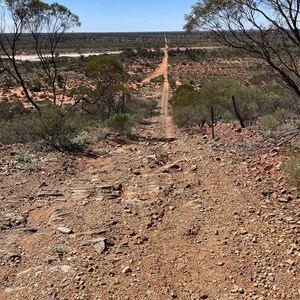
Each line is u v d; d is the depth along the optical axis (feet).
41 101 123.44
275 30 24.52
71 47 455.22
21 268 14.19
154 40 608.19
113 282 13.19
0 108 93.66
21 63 245.65
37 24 57.31
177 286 13.12
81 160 31.32
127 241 16.28
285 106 47.73
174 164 27.09
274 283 12.95
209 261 14.52
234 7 24.25
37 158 31.01
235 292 12.59
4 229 17.51
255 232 16.52
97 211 19.38
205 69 245.04
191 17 26.14
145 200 20.83
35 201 21.09
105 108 87.04
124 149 35.40
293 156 24.45
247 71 203.41
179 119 57.36
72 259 14.60
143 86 192.03
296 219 17.56
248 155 28.63
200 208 19.45
